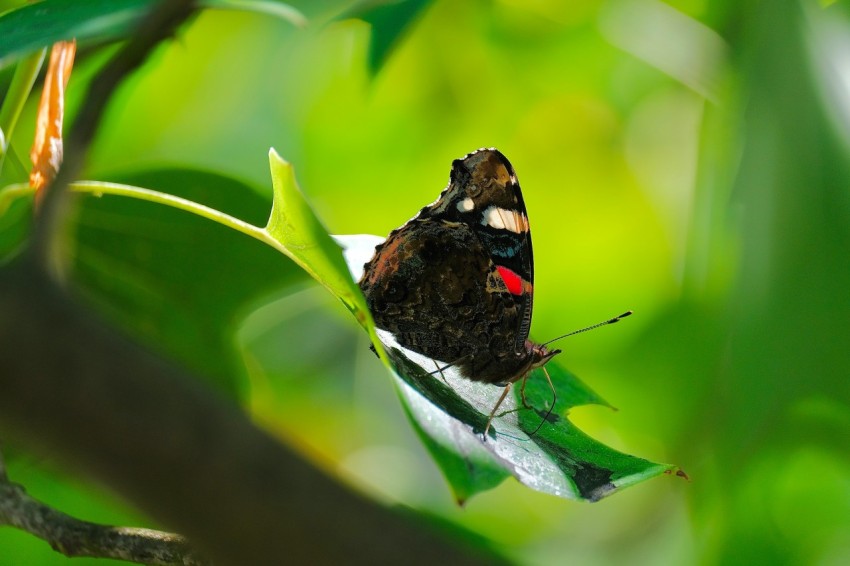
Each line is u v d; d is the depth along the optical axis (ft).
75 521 3.56
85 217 3.75
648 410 4.04
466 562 2.77
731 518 3.88
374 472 4.30
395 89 4.29
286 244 3.59
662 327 4.03
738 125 3.80
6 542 3.81
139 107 4.40
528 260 3.68
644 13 3.98
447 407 3.60
